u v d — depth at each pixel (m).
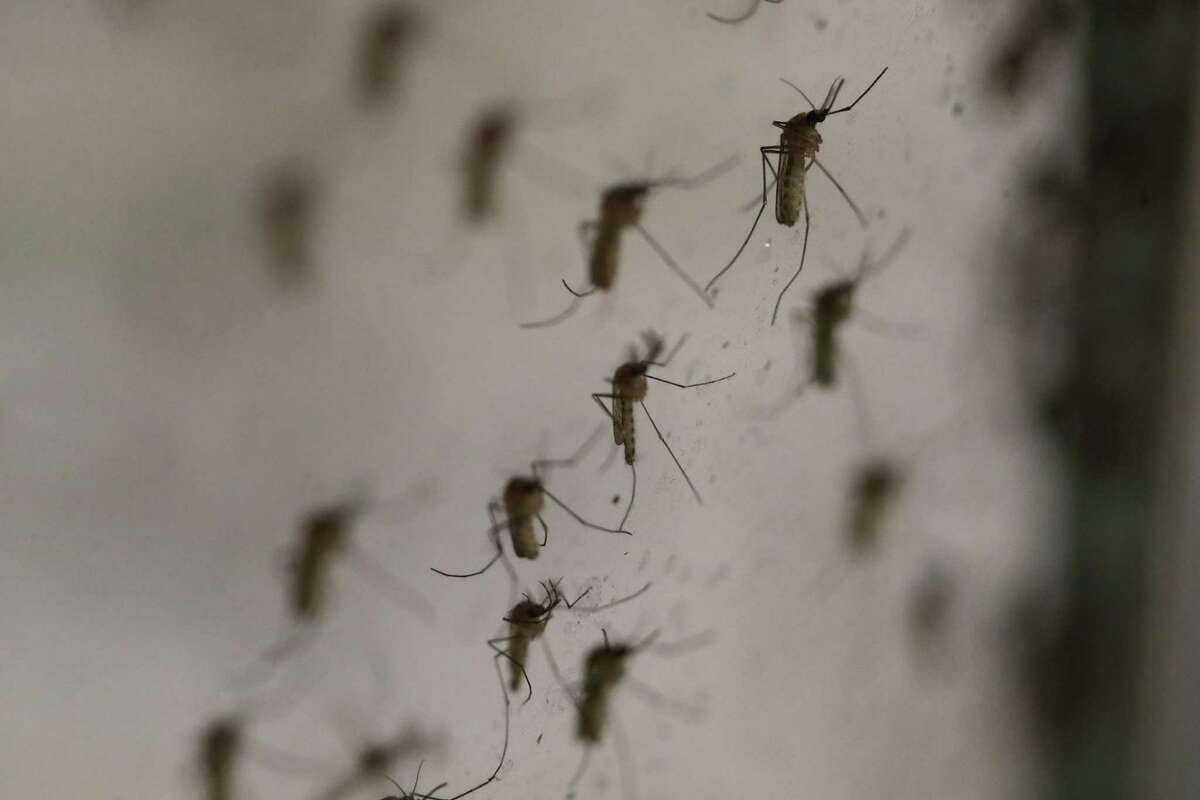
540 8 0.17
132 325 0.17
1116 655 0.19
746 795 0.18
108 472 0.17
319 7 0.17
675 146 0.17
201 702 0.17
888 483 0.18
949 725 0.19
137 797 0.17
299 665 0.17
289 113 0.17
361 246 0.17
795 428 0.18
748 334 0.17
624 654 0.18
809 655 0.18
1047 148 0.18
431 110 0.17
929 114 0.18
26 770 0.17
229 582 0.17
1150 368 0.18
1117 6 0.18
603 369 0.17
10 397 0.17
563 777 0.18
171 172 0.17
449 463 0.17
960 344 0.18
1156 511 0.18
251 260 0.17
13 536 0.17
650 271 0.17
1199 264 0.18
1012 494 0.19
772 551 0.18
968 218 0.18
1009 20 0.18
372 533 0.17
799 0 0.17
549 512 0.17
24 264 0.17
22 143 0.16
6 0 0.16
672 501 0.18
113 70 0.17
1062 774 0.19
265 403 0.17
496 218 0.17
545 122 0.17
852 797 0.19
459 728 0.17
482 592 0.17
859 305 0.18
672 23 0.17
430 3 0.17
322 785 0.17
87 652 0.17
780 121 0.17
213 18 0.17
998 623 0.19
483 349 0.17
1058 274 0.18
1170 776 0.19
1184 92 0.18
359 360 0.17
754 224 0.17
